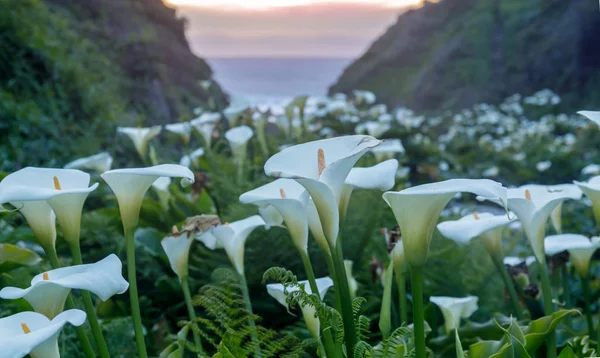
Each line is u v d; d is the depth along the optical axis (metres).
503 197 1.01
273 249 2.12
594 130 8.62
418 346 1.07
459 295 2.12
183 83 9.10
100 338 1.19
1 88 4.41
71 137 4.81
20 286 1.76
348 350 1.13
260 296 2.13
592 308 2.46
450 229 1.34
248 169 2.96
